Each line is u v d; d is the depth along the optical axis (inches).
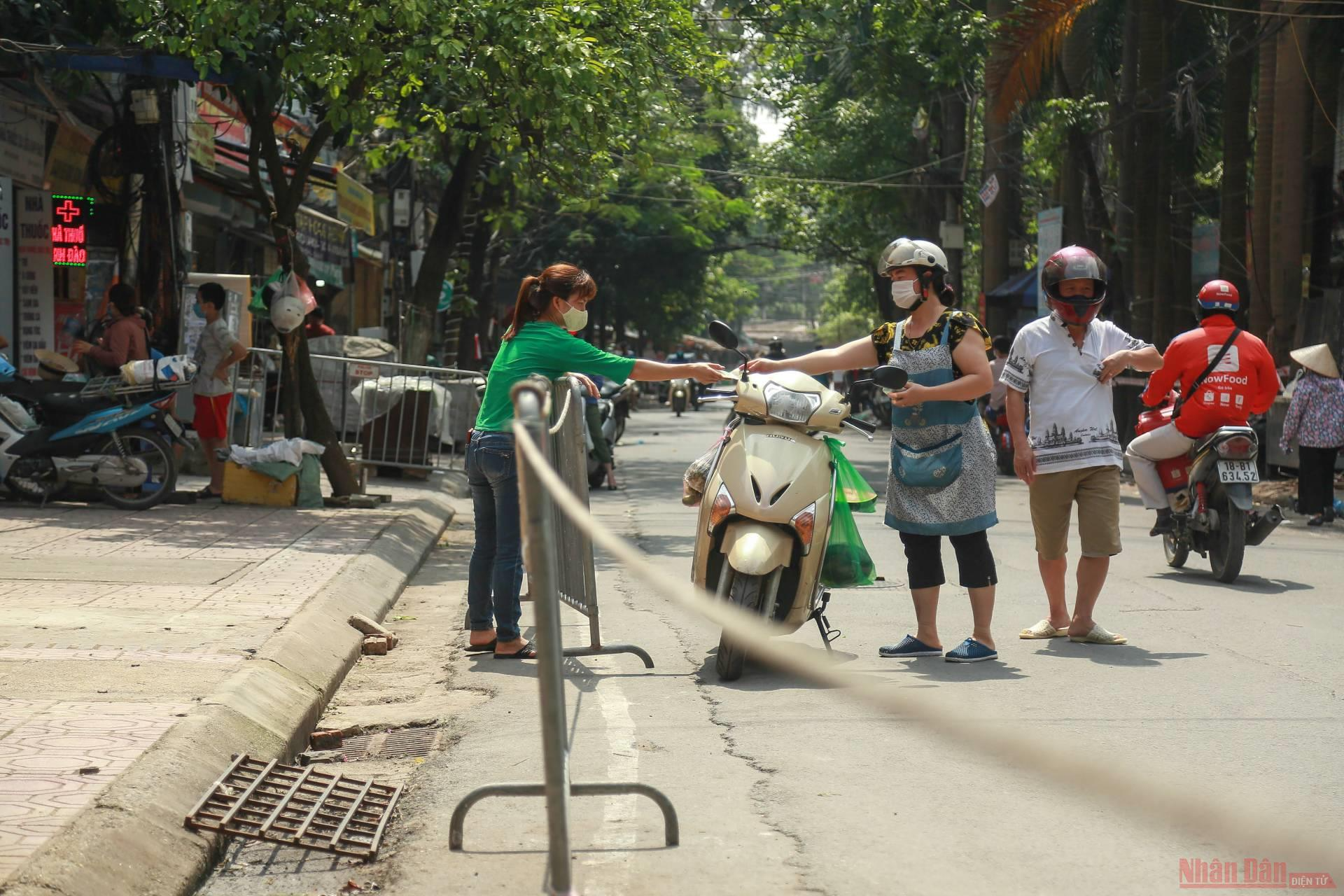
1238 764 179.0
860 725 202.8
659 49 610.9
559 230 1675.7
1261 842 66.8
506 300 1910.7
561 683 116.2
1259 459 647.8
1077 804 164.4
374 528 407.5
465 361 1141.7
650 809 163.6
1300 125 666.2
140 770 155.9
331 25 421.7
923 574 255.4
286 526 404.5
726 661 233.8
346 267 1064.2
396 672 249.8
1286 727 199.8
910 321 254.1
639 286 1811.0
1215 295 357.1
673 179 1349.7
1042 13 674.2
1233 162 743.7
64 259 572.4
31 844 130.1
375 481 586.2
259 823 152.6
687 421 1497.3
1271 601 323.9
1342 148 746.8
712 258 1870.1
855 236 1446.9
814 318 5457.7
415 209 1090.7
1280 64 665.0
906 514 251.0
